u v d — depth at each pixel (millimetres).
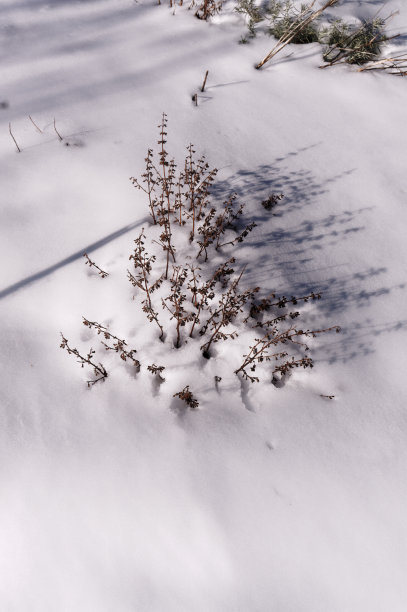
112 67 3639
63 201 2867
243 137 3369
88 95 3434
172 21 4047
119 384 2252
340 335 2531
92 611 1773
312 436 2191
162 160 2664
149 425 2145
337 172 3270
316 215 3027
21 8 3928
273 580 1852
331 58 3992
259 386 2324
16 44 3664
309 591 1850
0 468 2002
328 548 1928
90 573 1824
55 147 3113
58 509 1928
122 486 1990
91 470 2021
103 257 2658
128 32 3904
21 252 2635
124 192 2938
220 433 2150
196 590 1815
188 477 2027
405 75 3930
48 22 3857
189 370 2316
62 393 2205
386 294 2723
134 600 1791
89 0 4105
